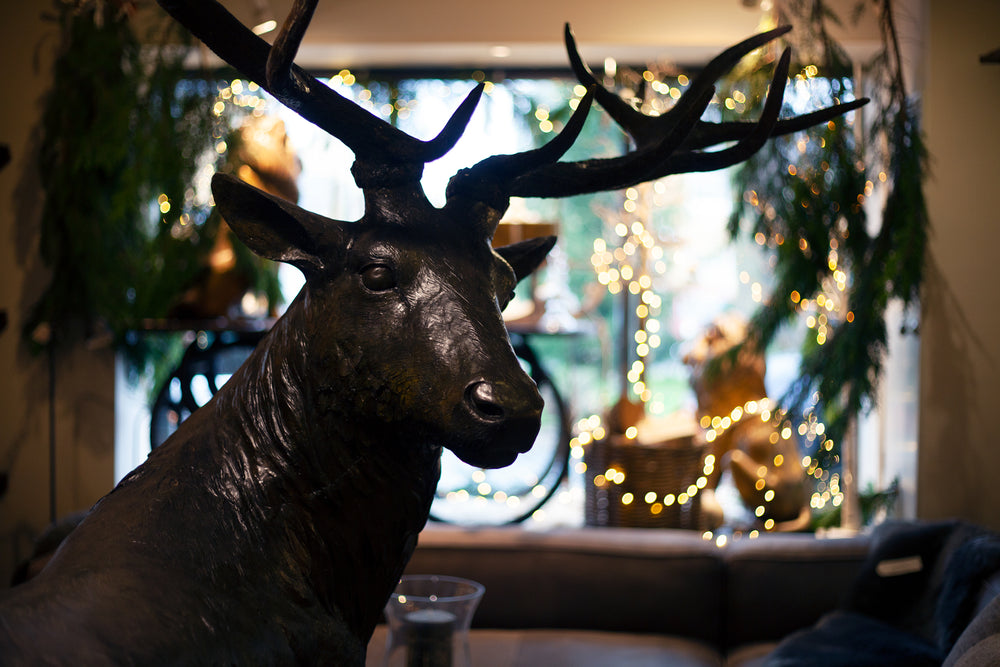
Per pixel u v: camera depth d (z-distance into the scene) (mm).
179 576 772
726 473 3482
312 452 917
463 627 1425
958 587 1868
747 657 2322
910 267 2473
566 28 1161
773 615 2471
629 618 2504
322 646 876
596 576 2518
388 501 941
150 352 3029
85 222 2764
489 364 850
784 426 2691
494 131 3205
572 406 3426
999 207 2787
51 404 2896
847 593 2221
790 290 2611
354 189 3238
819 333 2887
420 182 957
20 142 2910
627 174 995
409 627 1392
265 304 3049
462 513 3277
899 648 1867
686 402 3484
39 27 2900
